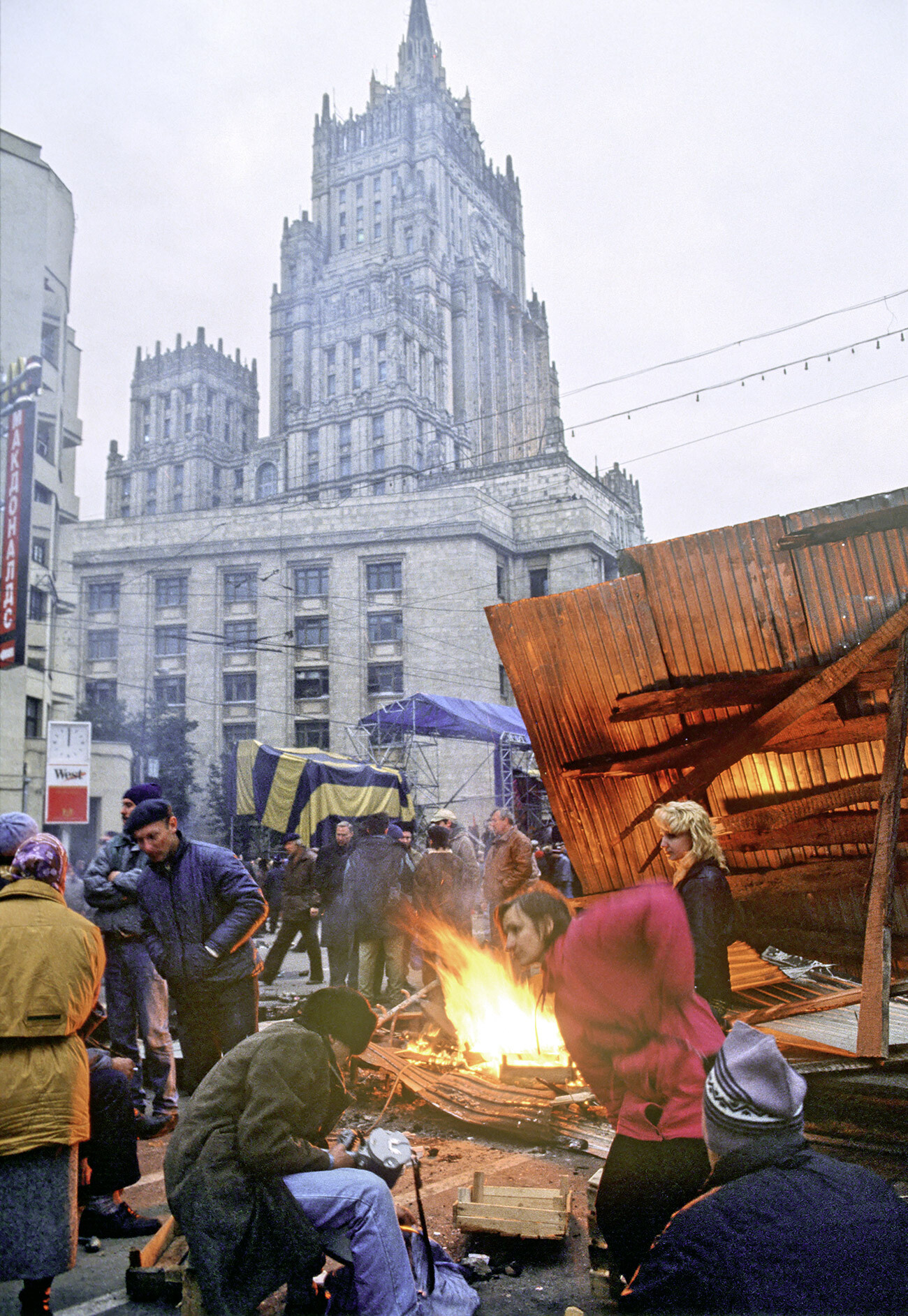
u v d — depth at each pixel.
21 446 17.36
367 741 35.78
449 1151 3.96
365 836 7.62
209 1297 2.27
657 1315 1.48
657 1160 2.19
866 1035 3.33
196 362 87.50
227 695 44.31
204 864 3.92
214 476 85.25
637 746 4.66
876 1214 1.49
